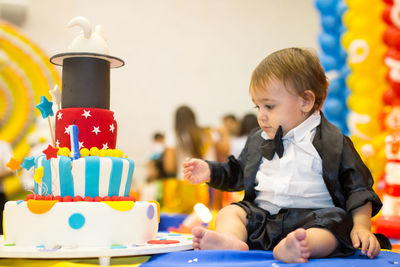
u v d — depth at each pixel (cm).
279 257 123
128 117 689
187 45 717
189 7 719
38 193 156
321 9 381
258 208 155
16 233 145
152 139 662
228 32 728
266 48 735
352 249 134
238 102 725
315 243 129
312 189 150
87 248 133
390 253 144
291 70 151
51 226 141
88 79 162
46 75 501
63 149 153
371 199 142
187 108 456
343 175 149
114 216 144
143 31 704
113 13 694
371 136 332
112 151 158
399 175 264
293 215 148
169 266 117
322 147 151
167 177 488
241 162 178
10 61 484
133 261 135
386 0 316
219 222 152
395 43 313
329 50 378
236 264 117
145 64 702
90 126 158
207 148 461
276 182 154
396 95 321
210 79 720
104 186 150
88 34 164
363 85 335
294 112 152
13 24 652
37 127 486
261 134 171
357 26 338
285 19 740
